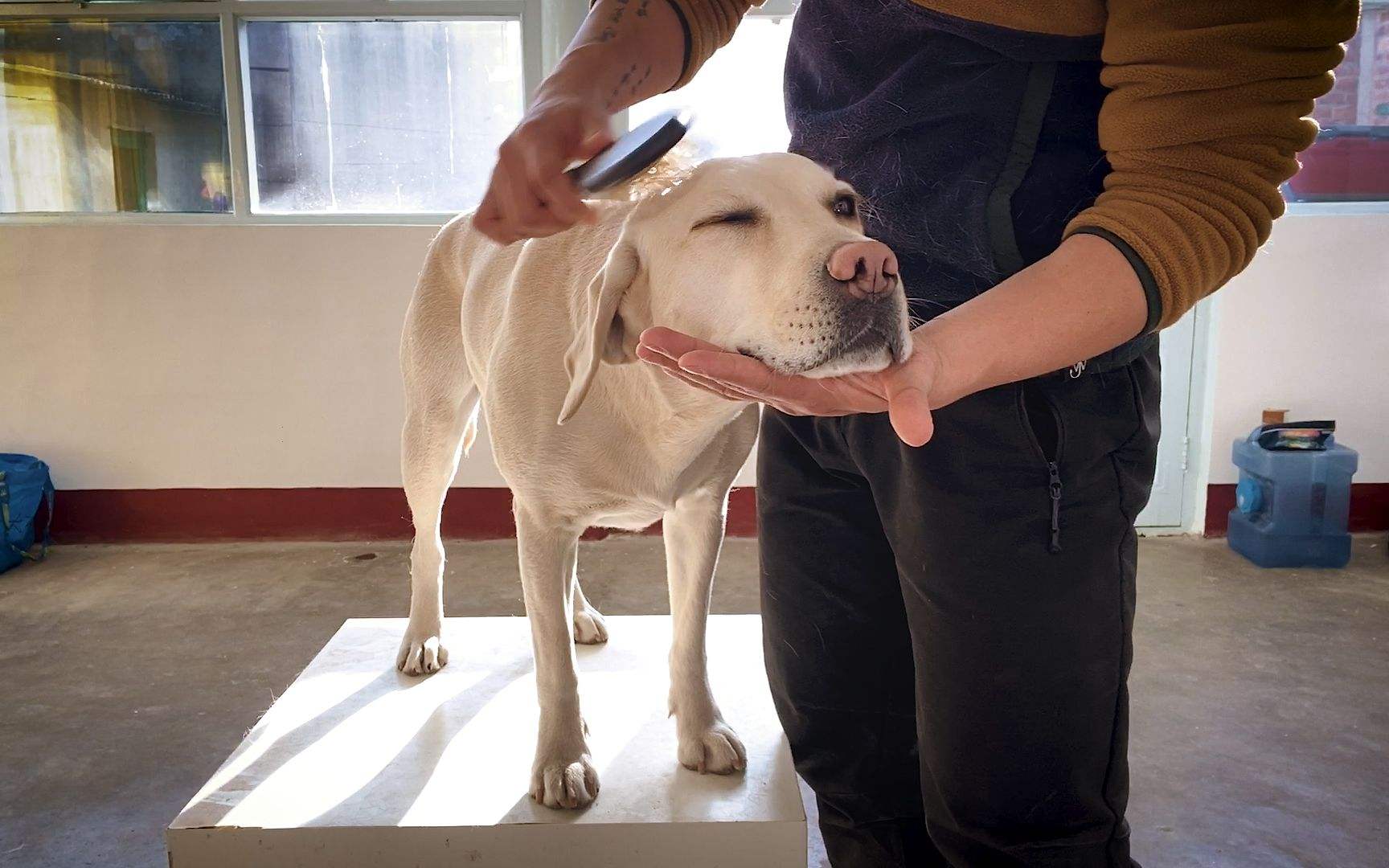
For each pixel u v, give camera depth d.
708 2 1.24
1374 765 2.55
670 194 1.09
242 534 4.38
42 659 3.23
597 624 1.91
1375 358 4.25
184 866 1.34
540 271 1.36
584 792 1.37
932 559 1.15
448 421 1.88
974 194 1.06
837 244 0.92
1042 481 1.10
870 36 1.11
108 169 4.20
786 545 1.41
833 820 1.49
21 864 2.17
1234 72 0.84
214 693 2.99
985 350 0.84
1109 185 0.91
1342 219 4.14
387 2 4.05
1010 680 1.15
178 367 4.25
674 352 0.84
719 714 1.51
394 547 4.33
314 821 1.34
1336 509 3.99
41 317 4.19
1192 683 3.02
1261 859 2.18
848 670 1.43
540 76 4.11
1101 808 1.18
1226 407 4.29
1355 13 0.88
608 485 1.35
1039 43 0.99
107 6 4.05
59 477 4.32
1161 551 4.22
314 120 4.18
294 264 4.17
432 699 1.71
